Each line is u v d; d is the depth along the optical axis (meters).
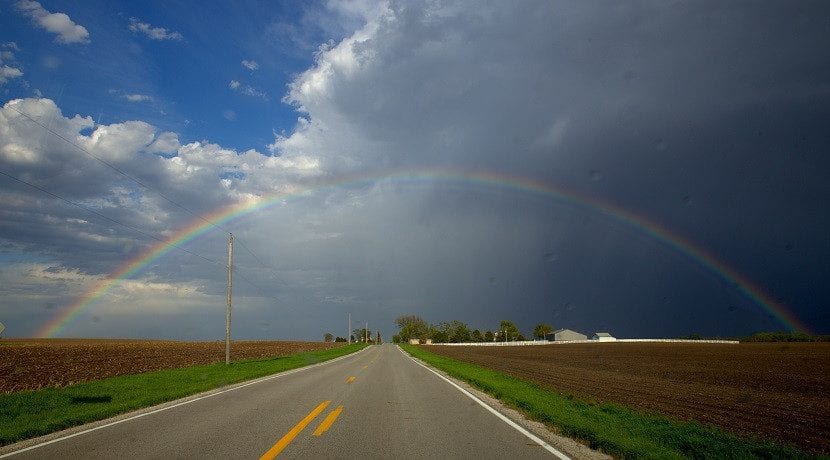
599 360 54.34
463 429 11.50
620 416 14.15
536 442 10.13
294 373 29.59
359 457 8.71
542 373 35.44
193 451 9.01
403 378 26.14
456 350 89.75
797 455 9.63
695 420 15.01
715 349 80.88
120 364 40.25
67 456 8.74
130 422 12.16
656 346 100.62
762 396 22.30
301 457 8.63
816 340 125.00
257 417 12.84
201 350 70.25
